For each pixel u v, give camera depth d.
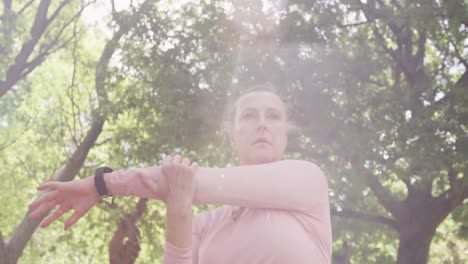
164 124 13.94
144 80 15.35
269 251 1.25
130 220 15.85
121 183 1.20
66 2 18.38
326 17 14.66
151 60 15.09
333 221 18.00
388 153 13.26
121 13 15.88
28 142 21.25
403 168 13.69
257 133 1.44
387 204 15.96
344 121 13.80
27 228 16.39
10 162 21.14
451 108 13.30
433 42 16.28
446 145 12.63
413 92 13.70
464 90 13.53
